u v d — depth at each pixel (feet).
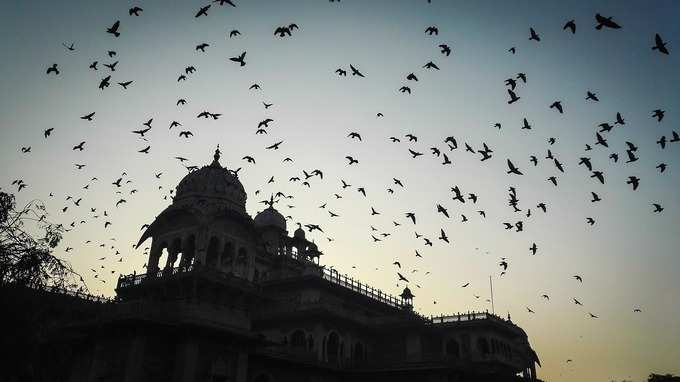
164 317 110.01
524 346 208.23
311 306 162.61
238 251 150.30
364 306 197.26
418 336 175.73
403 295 217.36
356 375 164.14
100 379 107.96
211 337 115.75
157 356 108.58
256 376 133.69
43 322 79.15
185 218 145.79
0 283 72.90
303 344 159.63
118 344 109.19
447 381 153.89
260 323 171.53
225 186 159.94
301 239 217.56
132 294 142.92
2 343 74.13
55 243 79.61
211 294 136.36
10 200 76.48
